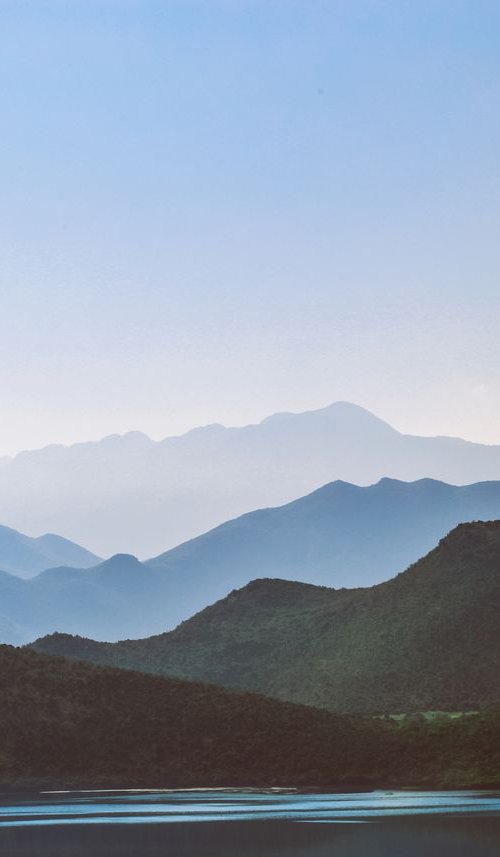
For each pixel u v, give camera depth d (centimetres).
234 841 9975
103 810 12356
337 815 11581
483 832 10225
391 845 9606
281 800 13175
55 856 9375
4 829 10931
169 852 9500
